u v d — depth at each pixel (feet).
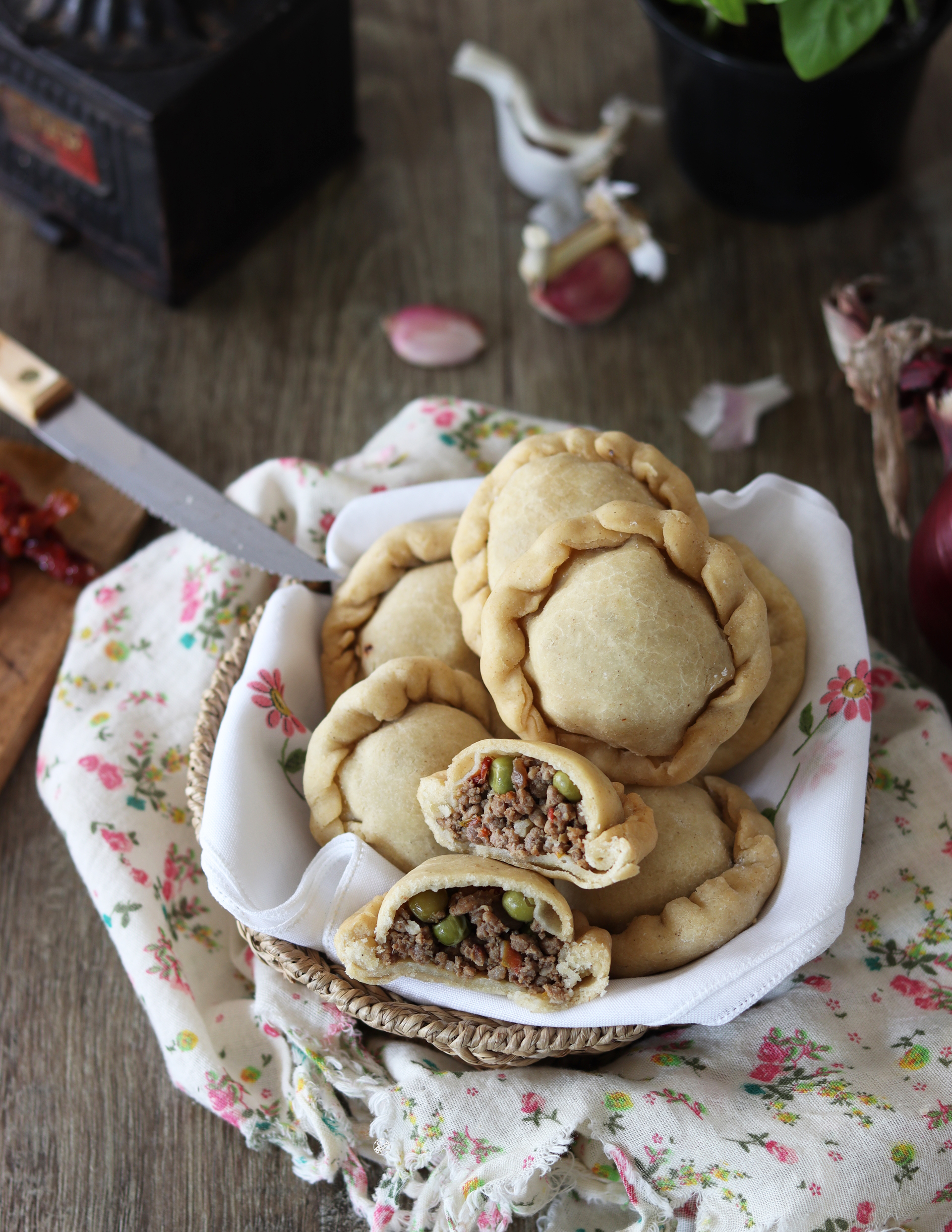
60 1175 2.37
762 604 2.30
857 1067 2.28
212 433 2.97
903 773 2.50
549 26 3.39
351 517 2.53
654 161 3.22
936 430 2.69
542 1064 2.34
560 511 2.33
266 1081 2.38
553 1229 2.27
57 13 2.85
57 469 2.88
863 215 3.16
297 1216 2.35
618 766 2.26
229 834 2.27
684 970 2.21
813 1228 2.17
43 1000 2.50
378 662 2.41
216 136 2.92
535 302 3.05
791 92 2.85
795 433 2.97
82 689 2.62
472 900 2.20
